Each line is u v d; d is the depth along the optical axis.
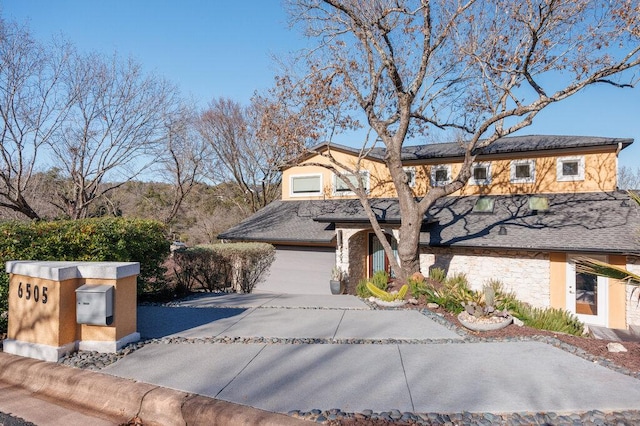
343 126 11.00
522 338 5.75
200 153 25.56
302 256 14.29
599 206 12.32
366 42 10.08
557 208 12.80
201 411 3.52
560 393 3.85
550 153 13.62
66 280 4.86
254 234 14.94
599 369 4.50
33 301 4.90
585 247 10.58
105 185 21.36
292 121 10.83
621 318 10.91
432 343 5.52
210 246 11.25
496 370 4.47
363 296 9.60
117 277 5.01
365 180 16.14
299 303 8.47
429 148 16.66
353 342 5.55
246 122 26.39
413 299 8.38
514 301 8.20
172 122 18.42
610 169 12.91
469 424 3.30
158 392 3.82
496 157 14.41
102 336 5.01
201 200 32.09
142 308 7.76
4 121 12.64
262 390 3.90
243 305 8.20
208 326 6.36
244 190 29.91
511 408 3.55
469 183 14.94
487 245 11.78
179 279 10.17
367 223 13.06
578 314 11.43
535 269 11.98
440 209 14.60
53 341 4.71
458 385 4.05
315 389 3.94
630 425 3.28
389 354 5.02
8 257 5.52
